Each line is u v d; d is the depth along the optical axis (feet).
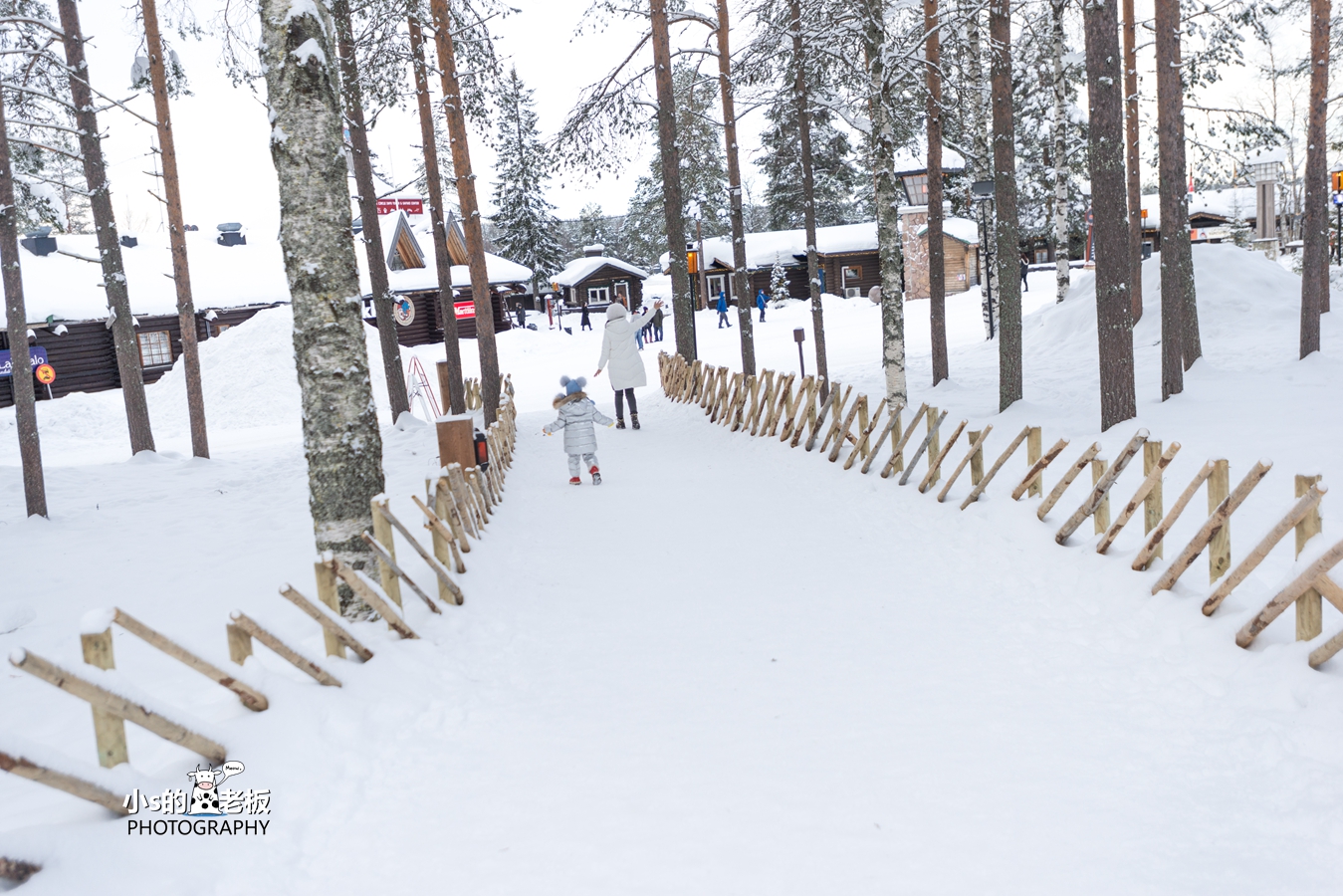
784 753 12.81
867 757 12.56
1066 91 83.25
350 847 10.81
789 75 49.65
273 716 12.81
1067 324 63.00
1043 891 9.36
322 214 18.93
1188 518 22.45
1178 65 36.65
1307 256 42.11
